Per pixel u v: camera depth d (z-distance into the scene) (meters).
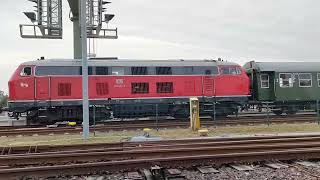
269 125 24.08
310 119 26.53
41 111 27.23
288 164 11.42
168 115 29.52
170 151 12.20
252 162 11.48
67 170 10.37
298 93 32.88
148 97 28.70
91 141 17.86
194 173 10.48
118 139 18.48
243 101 30.38
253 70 33.28
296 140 14.56
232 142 14.01
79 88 27.56
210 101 29.67
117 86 28.17
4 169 10.30
